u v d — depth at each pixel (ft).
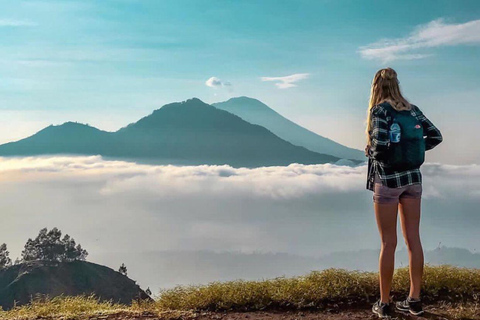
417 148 16.97
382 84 17.61
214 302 20.65
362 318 18.04
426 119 17.60
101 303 23.52
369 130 17.70
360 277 21.58
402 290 20.57
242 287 21.57
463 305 18.97
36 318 20.24
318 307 19.65
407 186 17.13
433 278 21.21
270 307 20.04
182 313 19.63
